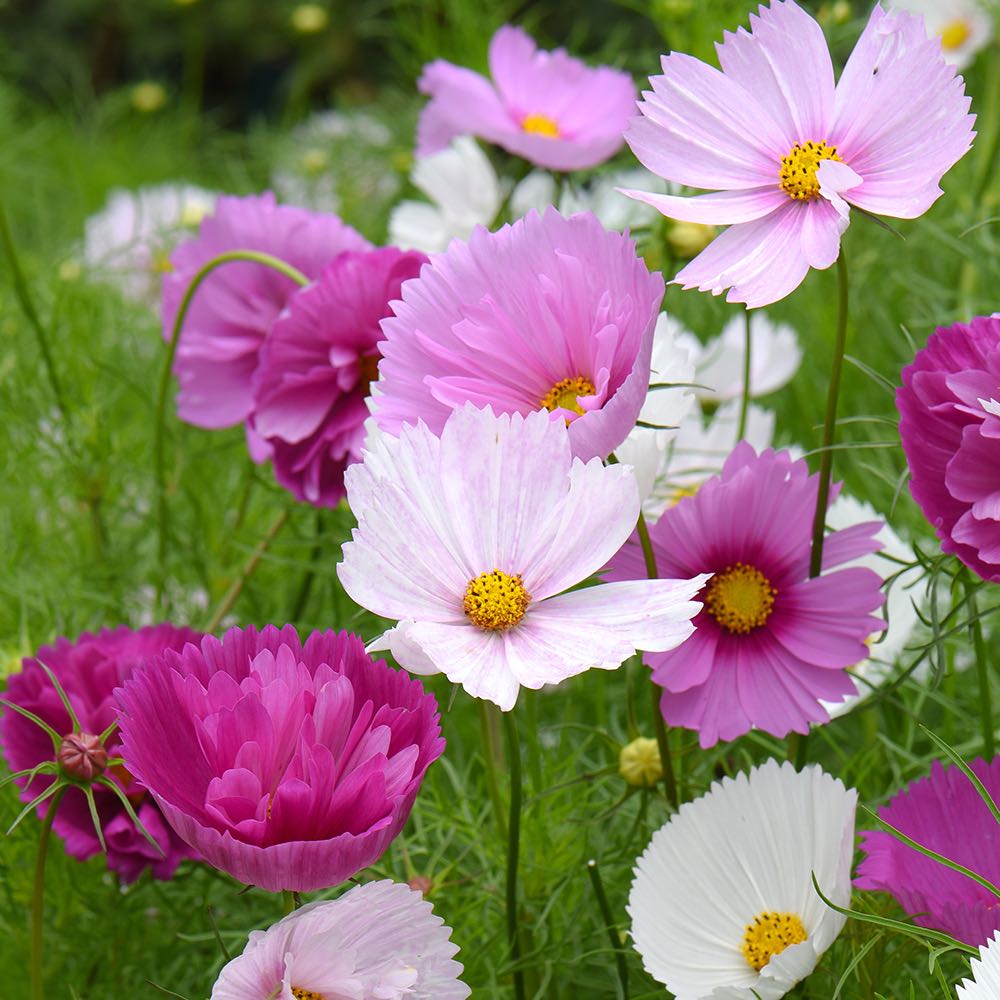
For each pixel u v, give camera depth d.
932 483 0.84
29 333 1.26
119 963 0.97
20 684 0.93
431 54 1.71
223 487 1.19
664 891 0.86
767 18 0.85
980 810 0.86
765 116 0.85
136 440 1.21
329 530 1.07
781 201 0.85
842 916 0.83
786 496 0.88
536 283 0.85
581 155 1.13
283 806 0.80
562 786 0.92
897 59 0.84
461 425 0.83
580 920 0.94
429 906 0.81
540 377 0.85
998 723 1.02
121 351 1.32
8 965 0.97
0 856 0.98
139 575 1.12
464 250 0.86
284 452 0.99
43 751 0.93
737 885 0.86
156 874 0.93
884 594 0.88
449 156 1.17
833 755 1.03
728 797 0.86
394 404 0.85
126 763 0.81
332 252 1.06
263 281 1.06
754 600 0.89
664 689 0.90
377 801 0.80
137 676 0.82
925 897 0.83
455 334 0.85
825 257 0.83
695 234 1.00
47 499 1.15
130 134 2.32
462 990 0.81
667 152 0.86
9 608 1.10
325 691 0.81
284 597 1.10
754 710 0.88
